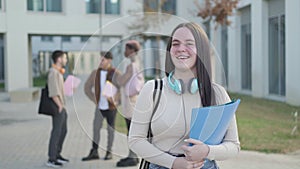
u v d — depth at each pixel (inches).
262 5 482.6
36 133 272.8
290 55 414.0
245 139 230.4
